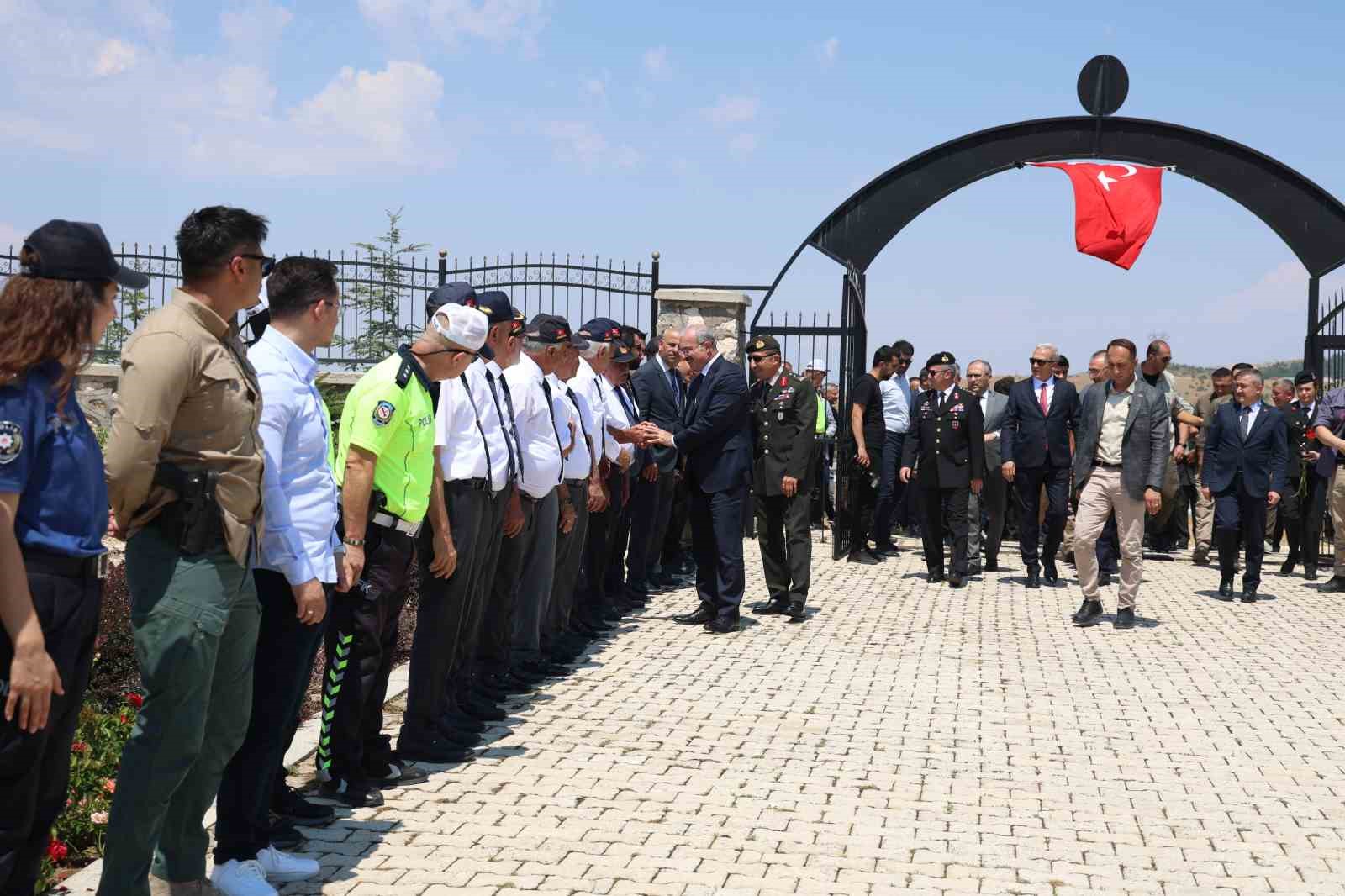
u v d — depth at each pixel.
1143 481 9.49
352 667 4.83
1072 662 8.17
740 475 8.87
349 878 4.13
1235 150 13.07
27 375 2.87
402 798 4.98
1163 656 8.45
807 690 7.15
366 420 4.57
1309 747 6.17
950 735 6.25
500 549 6.34
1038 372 11.77
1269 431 11.11
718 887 4.15
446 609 5.44
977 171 13.36
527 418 6.39
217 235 3.38
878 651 8.35
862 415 13.02
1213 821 5.00
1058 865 4.46
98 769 4.70
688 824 4.78
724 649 8.29
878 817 4.94
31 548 2.90
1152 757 5.93
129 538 3.41
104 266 2.97
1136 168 13.12
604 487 8.44
